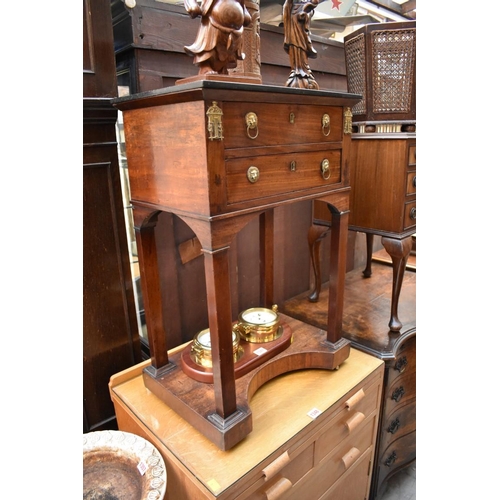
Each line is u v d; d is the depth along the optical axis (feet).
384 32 3.54
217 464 2.41
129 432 3.04
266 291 3.91
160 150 2.32
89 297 3.27
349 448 3.35
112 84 3.06
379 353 3.65
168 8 3.36
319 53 4.86
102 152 3.13
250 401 2.99
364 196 3.90
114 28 3.38
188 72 3.61
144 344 4.11
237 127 2.14
